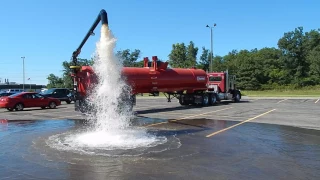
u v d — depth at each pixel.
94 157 7.99
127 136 10.96
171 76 23.84
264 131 12.17
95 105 18.50
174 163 7.42
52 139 10.58
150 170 6.85
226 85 30.64
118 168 7.01
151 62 23.02
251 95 51.50
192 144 9.63
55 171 6.81
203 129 12.76
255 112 20.03
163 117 17.47
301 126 13.49
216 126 13.64
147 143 9.76
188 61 82.25
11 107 23.84
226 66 87.19
